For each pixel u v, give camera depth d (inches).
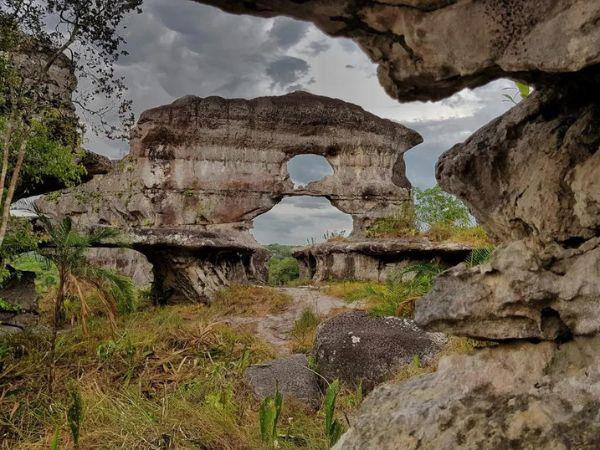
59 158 301.9
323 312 422.0
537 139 95.0
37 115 305.7
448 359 102.7
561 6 69.1
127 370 248.7
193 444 167.9
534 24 71.7
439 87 87.8
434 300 98.4
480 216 109.1
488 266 92.0
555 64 70.0
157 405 201.3
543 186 91.1
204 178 794.8
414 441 91.1
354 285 527.2
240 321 414.0
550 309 87.7
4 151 272.8
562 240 88.4
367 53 91.4
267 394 228.2
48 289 498.9
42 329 341.4
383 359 233.1
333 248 641.0
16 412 199.9
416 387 103.3
